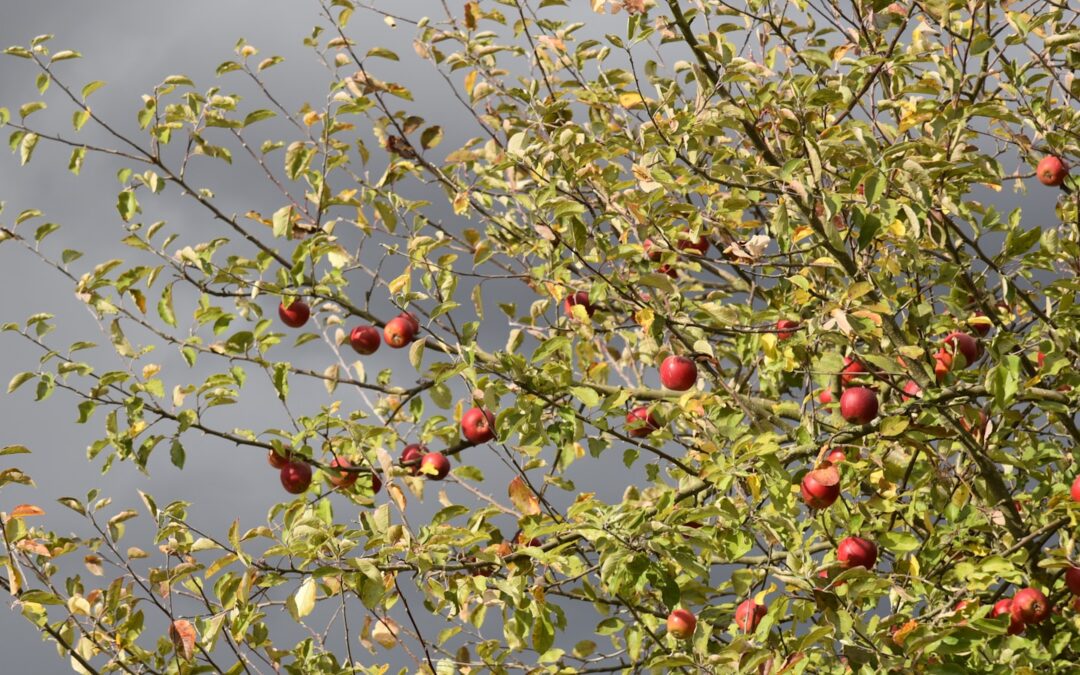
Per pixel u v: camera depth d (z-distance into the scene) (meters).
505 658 5.84
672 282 5.38
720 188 6.28
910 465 5.68
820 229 5.41
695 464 6.09
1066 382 5.85
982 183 6.00
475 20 6.66
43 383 5.37
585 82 6.42
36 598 5.03
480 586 4.95
